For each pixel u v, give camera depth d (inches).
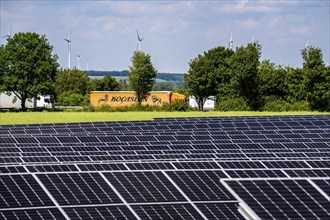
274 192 1621.6
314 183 1681.8
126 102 6437.0
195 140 3088.1
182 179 2020.2
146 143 3058.6
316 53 6254.9
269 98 6609.3
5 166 2064.5
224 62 7672.2
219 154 2682.1
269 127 3430.1
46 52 6653.5
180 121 3681.1
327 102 6338.6
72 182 1950.1
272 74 6791.3
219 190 1945.1
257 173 2107.5
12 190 1884.8
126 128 3572.8
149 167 2134.6
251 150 2832.2
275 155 2684.5
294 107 6466.5
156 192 1923.0
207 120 3693.4
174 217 1777.8
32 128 3585.1
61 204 1829.5
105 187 1936.5
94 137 3179.1
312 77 6240.2
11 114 5826.8
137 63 6397.6
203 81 6835.6
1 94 6786.4
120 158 2608.3
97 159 2532.0
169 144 2970.0
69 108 6889.8
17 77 6481.3
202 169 2106.3
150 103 6451.8
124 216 1779.0
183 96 6560.0
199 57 6899.6
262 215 1533.0
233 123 3555.6
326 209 1578.5
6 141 3056.1
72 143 3038.9
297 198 1615.4
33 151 2770.7
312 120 3563.0
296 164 2279.8
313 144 2977.4
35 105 6806.1
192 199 1882.4
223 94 6948.8
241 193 1615.4
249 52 6535.4
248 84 6565.0
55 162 2327.8
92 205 1828.2
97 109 6314.0
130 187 1945.1
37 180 1947.6
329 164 2309.3
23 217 1752.0
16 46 6599.4
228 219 1770.4
